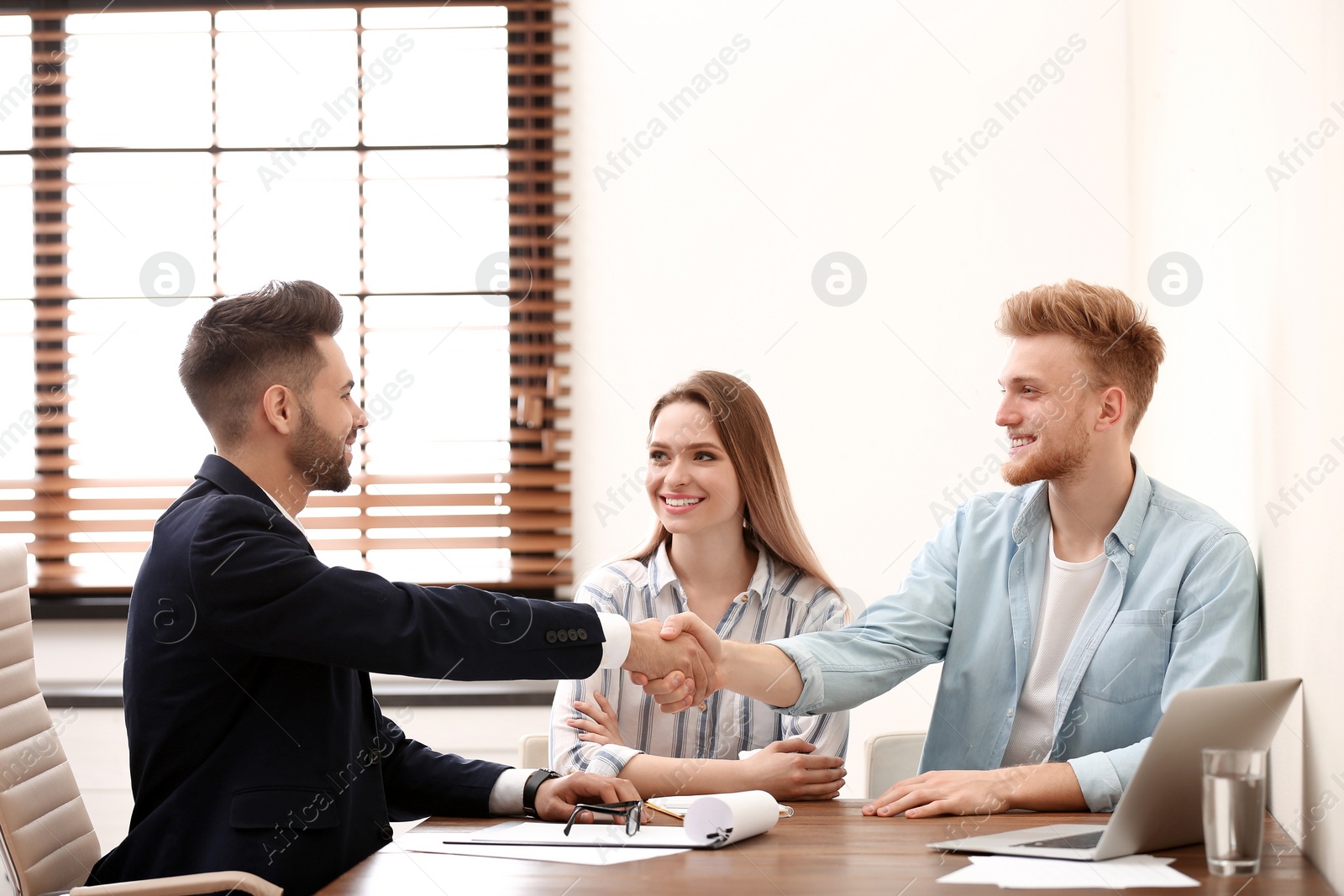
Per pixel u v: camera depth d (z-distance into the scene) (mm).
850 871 1009
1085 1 2506
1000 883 958
